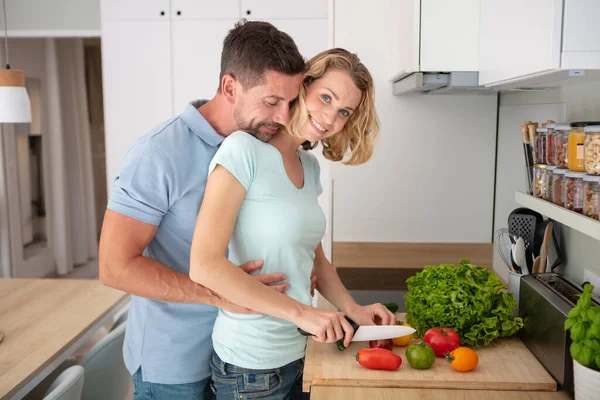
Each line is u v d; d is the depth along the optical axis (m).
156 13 3.77
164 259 1.46
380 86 2.29
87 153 5.30
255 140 1.33
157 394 1.54
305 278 1.41
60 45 4.96
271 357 1.38
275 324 1.38
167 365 1.51
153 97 3.84
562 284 1.54
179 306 1.50
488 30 1.66
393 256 2.38
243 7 3.75
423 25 1.80
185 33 3.78
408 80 1.98
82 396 1.87
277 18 3.75
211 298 1.37
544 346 1.41
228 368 1.40
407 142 2.33
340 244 2.39
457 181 2.34
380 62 2.27
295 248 1.36
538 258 1.76
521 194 1.76
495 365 1.43
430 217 2.36
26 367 1.74
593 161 1.31
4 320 2.10
